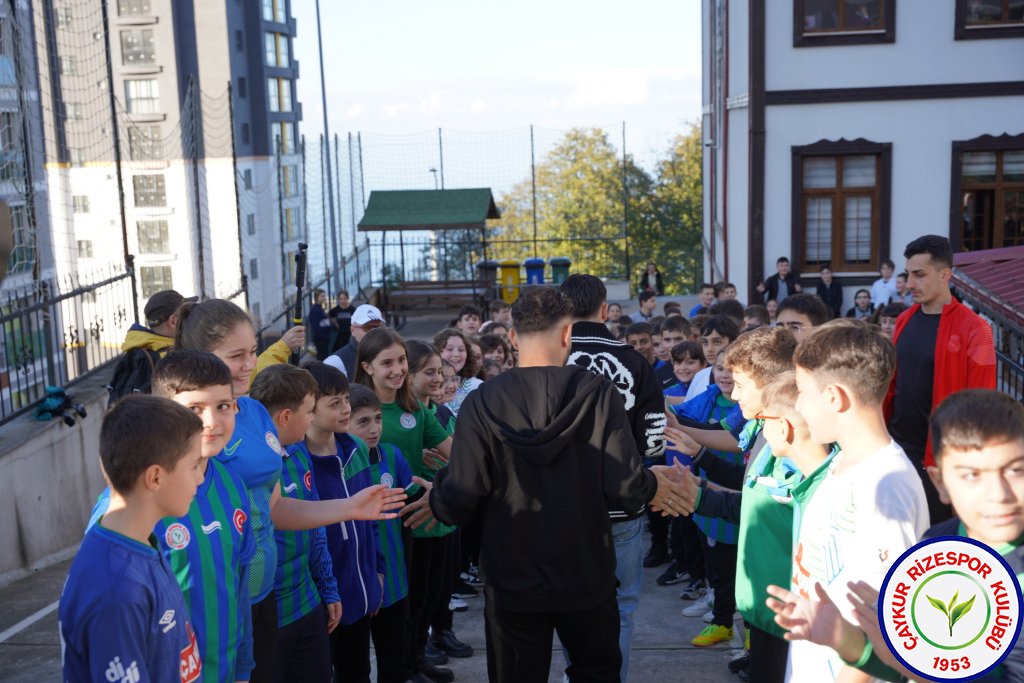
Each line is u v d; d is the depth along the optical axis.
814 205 17.59
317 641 3.97
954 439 2.08
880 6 16.92
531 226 67.00
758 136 17.31
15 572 7.28
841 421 2.69
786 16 17.02
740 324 8.86
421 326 23.77
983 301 7.01
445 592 5.41
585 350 4.32
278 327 19.66
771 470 3.44
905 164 17.22
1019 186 17.17
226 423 3.06
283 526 3.68
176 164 55.94
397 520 4.61
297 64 66.88
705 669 5.18
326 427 4.20
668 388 7.12
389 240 28.41
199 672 2.85
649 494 3.52
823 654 2.81
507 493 3.48
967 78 16.94
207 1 58.12
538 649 3.59
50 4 13.45
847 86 17.09
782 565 3.39
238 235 15.41
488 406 3.47
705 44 28.50
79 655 2.57
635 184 67.88
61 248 14.56
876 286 17.03
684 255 67.06
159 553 2.72
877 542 2.55
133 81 57.91
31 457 7.66
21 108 9.45
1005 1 16.75
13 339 8.19
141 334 5.63
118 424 2.59
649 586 6.76
